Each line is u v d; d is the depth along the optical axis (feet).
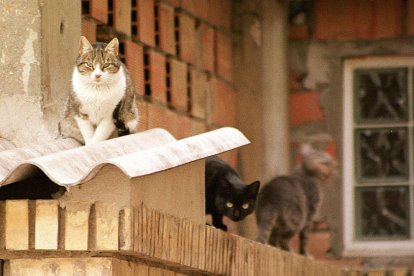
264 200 37.01
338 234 41.34
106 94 23.75
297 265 30.30
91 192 20.01
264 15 40.24
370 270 38.58
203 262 23.20
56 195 20.83
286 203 37.22
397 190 41.81
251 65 40.06
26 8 24.36
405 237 41.55
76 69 23.88
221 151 22.91
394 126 42.01
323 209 41.52
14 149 22.03
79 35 25.71
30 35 24.34
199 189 23.62
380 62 42.11
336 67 41.93
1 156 21.26
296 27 42.01
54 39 24.72
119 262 20.48
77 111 23.94
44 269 20.35
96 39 29.86
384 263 41.16
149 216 20.61
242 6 40.09
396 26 41.65
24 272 20.42
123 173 19.89
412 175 41.81
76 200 20.01
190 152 22.04
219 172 31.81
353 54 41.91
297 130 41.91
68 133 24.29
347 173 41.86
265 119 40.11
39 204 19.95
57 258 20.34
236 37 39.99
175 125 34.06
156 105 32.60
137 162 20.30
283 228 37.35
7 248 19.95
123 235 19.83
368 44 41.81
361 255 41.22
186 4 35.55
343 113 42.01
